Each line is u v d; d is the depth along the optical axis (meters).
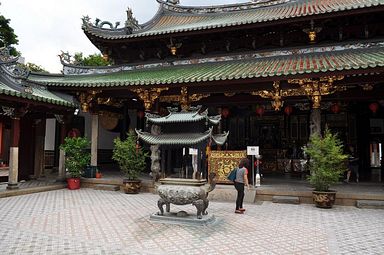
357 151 24.59
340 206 14.20
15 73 16.38
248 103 19.80
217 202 15.01
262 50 19.91
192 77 16.83
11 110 16.72
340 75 14.65
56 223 10.56
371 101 20.53
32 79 21.47
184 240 8.83
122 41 22.02
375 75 15.50
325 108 20.00
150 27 24.34
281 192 15.41
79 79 21.39
